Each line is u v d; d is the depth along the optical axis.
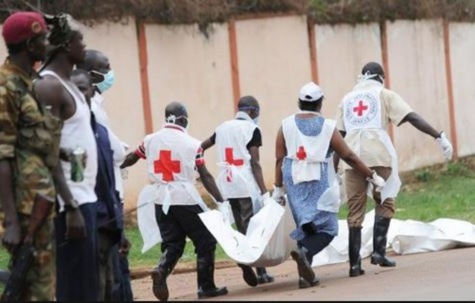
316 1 28.44
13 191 9.24
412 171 31.39
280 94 27.23
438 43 32.97
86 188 9.70
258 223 13.19
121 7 23.41
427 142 32.16
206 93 25.39
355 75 29.62
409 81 31.67
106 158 10.14
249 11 26.56
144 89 23.92
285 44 27.44
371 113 14.82
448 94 33.41
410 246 17.33
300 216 13.23
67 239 9.58
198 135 25.12
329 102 28.70
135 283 15.80
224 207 13.55
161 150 13.45
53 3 22.19
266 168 26.73
